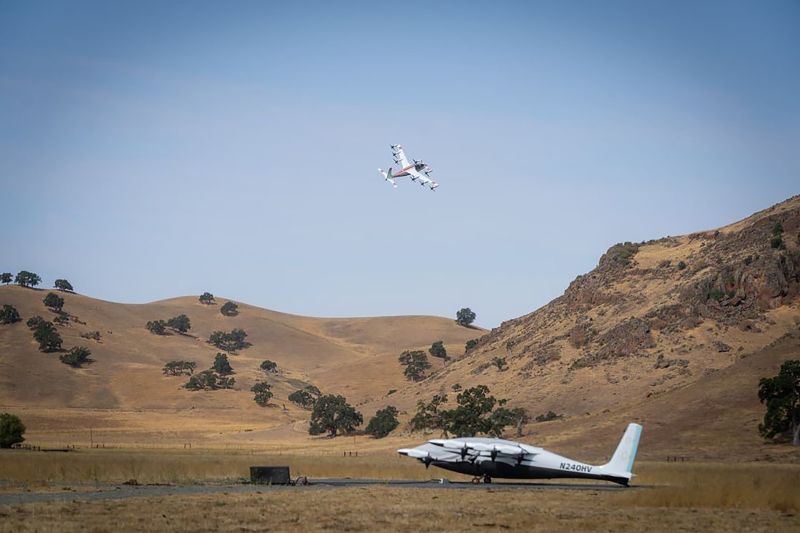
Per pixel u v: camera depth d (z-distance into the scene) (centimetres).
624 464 14012
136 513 9212
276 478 13600
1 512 9062
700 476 15025
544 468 14062
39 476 13738
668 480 14900
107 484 12950
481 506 10419
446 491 12419
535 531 8456
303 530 8262
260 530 8206
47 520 8556
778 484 12500
